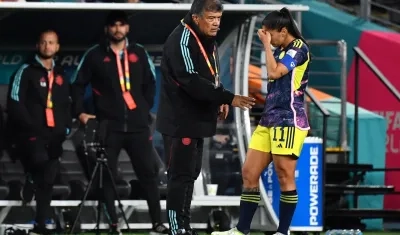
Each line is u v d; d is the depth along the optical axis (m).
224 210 49.53
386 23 65.62
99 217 45.38
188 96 34.88
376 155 57.47
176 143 35.09
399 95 54.06
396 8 70.31
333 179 55.59
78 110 47.41
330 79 63.38
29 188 47.19
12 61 50.91
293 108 37.06
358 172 55.56
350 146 56.94
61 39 51.19
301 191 47.81
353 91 62.53
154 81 48.09
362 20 64.44
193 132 34.97
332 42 56.84
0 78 50.88
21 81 46.62
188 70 34.22
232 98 34.28
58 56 51.38
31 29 50.41
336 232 36.88
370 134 57.38
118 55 47.47
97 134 45.31
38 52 47.06
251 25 50.06
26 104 46.78
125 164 50.72
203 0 34.22
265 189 48.66
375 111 60.88
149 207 46.25
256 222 49.09
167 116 35.03
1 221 47.97
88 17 50.09
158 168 49.09
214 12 34.19
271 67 36.78
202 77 34.44
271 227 48.62
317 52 63.41
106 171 46.66
